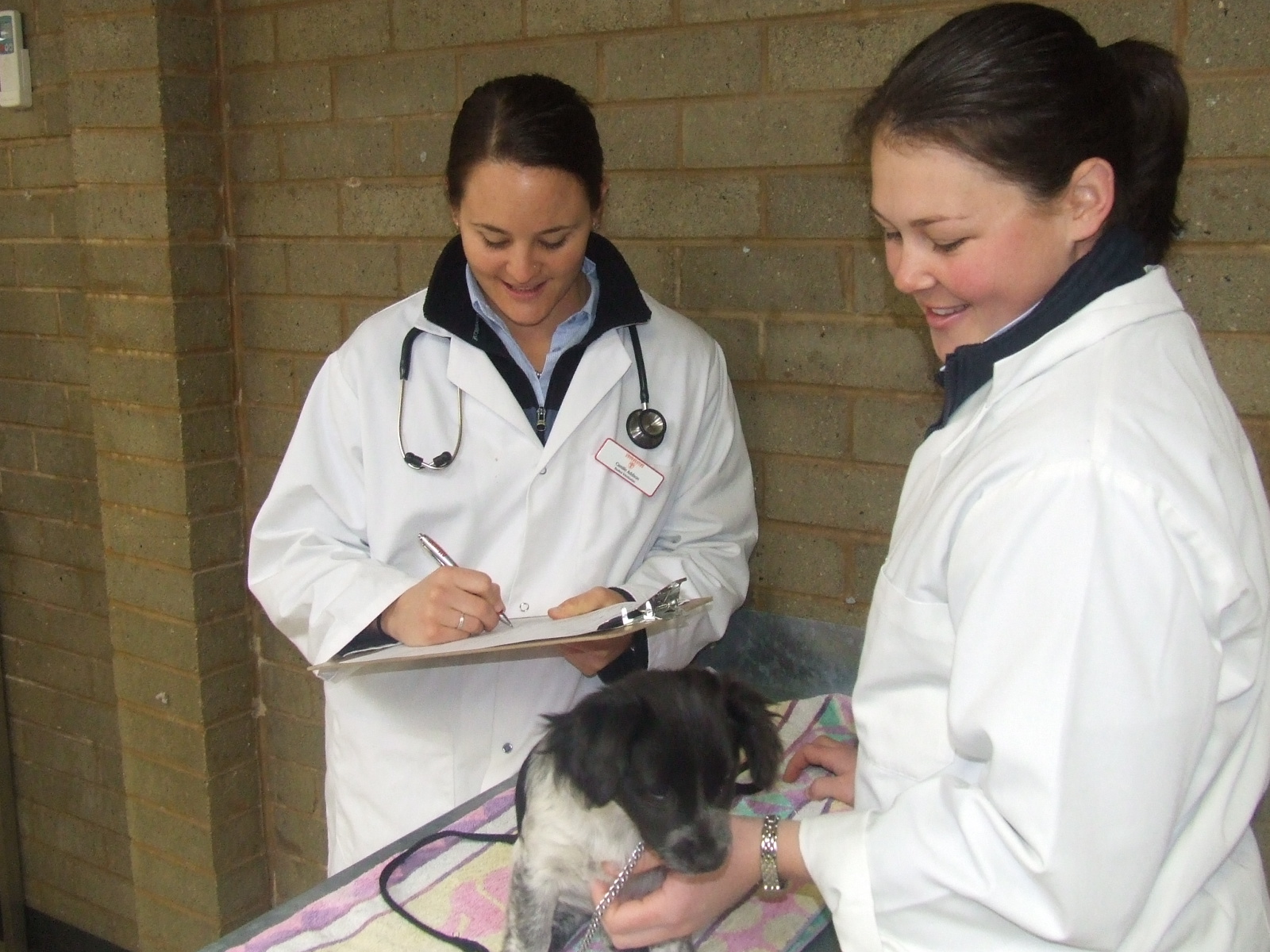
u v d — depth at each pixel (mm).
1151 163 977
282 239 2629
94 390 2807
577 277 1723
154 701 2906
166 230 2580
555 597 1675
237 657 2877
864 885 926
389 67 2389
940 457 1013
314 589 1612
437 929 1228
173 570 2771
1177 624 787
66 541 3201
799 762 1562
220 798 2896
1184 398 877
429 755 1707
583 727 1129
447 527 1685
